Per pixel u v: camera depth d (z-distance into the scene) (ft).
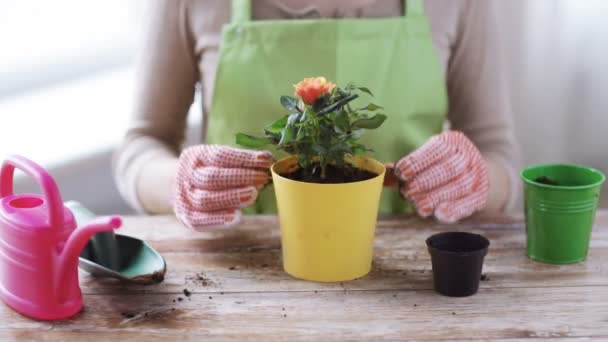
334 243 4.33
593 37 7.32
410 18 5.54
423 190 4.76
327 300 4.22
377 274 4.45
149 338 3.95
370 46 5.52
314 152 4.34
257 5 5.62
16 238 4.05
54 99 7.23
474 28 5.76
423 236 4.84
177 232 4.89
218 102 5.58
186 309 4.15
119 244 4.51
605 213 5.12
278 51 5.49
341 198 4.26
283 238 4.46
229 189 4.67
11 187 4.28
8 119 6.85
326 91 4.23
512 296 4.24
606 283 4.35
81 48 7.42
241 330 4.00
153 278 4.32
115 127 7.06
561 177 4.73
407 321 4.05
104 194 7.12
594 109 7.51
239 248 4.73
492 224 4.99
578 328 3.99
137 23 7.55
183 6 5.68
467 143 4.92
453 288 4.22
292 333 3.97
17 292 4.12
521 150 7.85
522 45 7.47
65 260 4.00
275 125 4.40
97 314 4.13
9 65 7.02
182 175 4.82
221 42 5.55
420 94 5.58
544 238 4.51
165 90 5.81
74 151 6.73
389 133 5.56
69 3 7.34
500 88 5.81
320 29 5.48
